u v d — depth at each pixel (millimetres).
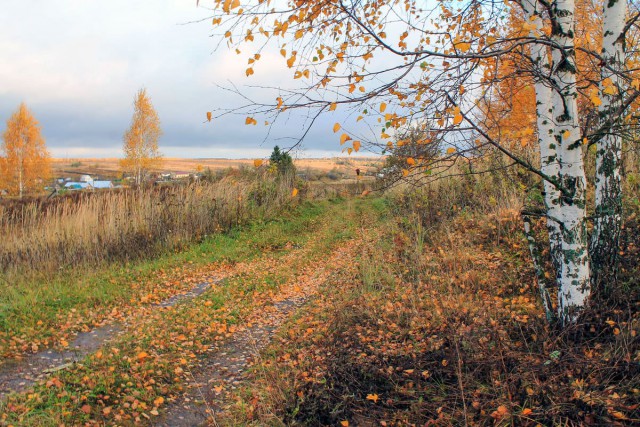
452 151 3584
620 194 4195
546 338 3955
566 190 3938
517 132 3748
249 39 3578
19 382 5113
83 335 6758
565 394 3262
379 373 4258
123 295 8711
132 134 34375
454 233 8234
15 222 12117
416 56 3309
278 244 13555
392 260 8078
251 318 7363
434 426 3377
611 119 3959
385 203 16062
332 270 9484
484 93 3535
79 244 10875
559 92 3596
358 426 3740
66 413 4297
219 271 10797
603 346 3717
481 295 5664
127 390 4836
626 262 4547
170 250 12453
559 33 3781
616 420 2969
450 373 3916
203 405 4715
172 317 7355
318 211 20516
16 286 8922
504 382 3529
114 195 13531
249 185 18078
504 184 8883
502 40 3393
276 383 4512
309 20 3643
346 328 5551
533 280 5602
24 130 32750
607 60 3916
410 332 4816
